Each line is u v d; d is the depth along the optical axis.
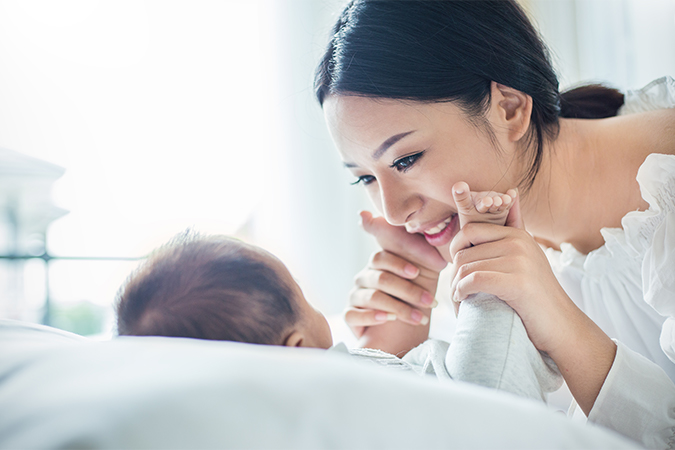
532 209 0.93
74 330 2.03
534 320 0.66
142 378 0.33
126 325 0.62
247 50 2.37
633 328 0.89
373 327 1.06
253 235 2.38
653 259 0.73
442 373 0.66
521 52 0.82
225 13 2.35
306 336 0.67
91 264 2.06
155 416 0.29
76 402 0.30
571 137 0.93
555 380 0.70
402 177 0.81
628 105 1.05
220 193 2.31
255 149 2.37
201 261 0.63
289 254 2.39
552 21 2.20
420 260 1.04
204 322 0.59
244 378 0.33
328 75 0.80
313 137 2.41
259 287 0.62
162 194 2.21
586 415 0.71
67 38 2.08
